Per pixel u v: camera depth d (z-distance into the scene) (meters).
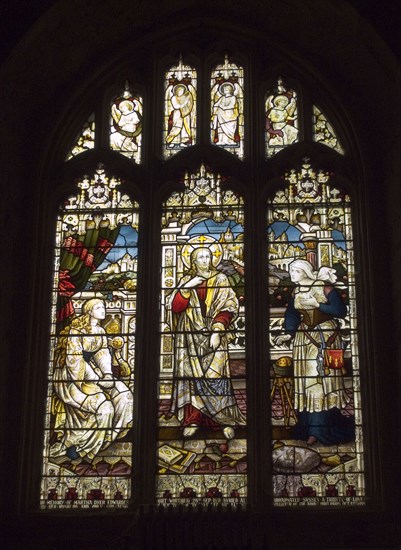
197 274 13.45
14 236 13.14
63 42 13.59
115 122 14.35
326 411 12.67
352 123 13.84
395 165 12.93
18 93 13.40
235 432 12.63
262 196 13.71
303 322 13.11
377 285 12.91
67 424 12.80
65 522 11.99
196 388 12.87
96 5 13.34
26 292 13.05
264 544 10.63
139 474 12.37
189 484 12.41
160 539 10.87
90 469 12.56
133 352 13.09
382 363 12.53
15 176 13.33
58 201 13.97
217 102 14.41
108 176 14.02
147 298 13.18
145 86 14.45
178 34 14.63
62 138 14.12
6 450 12.34
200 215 13.77
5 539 11.91
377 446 12.24
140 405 12.68
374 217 13.26
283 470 12.41
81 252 13.68
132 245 13.67
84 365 13.07
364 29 12.86
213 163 13.97
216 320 13.18
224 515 11.05
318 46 14.12
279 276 13.37
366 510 11.95
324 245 13.52
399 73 12.54
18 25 12.84
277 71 14.41
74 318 13.31
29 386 12.71
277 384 12.81
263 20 14.35
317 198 13.76
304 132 14.05
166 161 14.01
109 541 11.84
